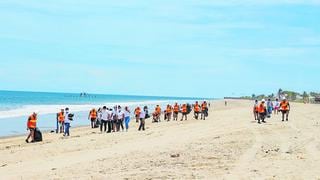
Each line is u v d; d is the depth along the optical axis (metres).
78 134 35.25
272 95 125.19
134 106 99.69
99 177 14.37
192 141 23.83
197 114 49.06
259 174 14.15
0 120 52.12
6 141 31.06
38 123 48.94
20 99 145.25
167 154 19.03
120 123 36.09
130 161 17.50
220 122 40.09
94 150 22.64
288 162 16.36
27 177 15.15
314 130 29.16
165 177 14.02
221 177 13.80
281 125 33.22
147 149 21.30
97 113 43.81
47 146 25.73
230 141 23.25
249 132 27.94
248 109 71.25
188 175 14.24
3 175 15.80
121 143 25.48
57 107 89.06
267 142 22.67
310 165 15.67
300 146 21.03
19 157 21.38
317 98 122.75
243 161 16.80
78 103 123.50
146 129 36.59
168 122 45.44
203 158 17.66
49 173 15.70
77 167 16.72
